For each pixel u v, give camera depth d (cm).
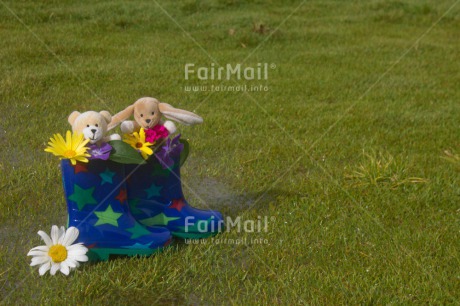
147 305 287
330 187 422
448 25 1007
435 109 621
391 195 415
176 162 337
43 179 405
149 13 877
